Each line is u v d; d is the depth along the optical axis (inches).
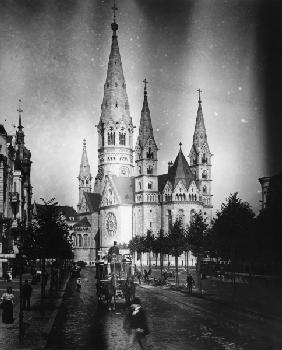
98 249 7800.2
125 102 7869.1
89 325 1256.8
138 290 2464.3
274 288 2153.1
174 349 936.9
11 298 1222.9
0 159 3356.3
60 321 1326.3
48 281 3102.9
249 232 2333.9
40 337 1011.3
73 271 3875.5
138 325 971.3
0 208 3321.9
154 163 6771.7
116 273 1696.6
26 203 4680.1
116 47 7834.6
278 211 2183.8
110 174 7332.7
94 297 2080.5
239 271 2992.1
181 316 1409.9
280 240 2176.4
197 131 6968.5
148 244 5044.3
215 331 1139.3
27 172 4776.1
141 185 6747.1
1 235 3174.2
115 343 1003.3
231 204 2559.1
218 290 2300.7
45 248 2055.9
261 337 1048.2
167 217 6599.4
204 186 6894.7
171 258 6318.9
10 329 1121.4
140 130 6850.4
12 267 3161.9
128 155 7849.4
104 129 7839.6
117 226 6943.9
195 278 3459.6
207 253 3580.2
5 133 3725.4
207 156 6939.0
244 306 1562.5
